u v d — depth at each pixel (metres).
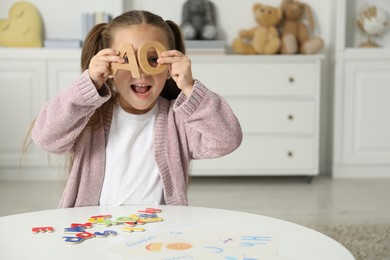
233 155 3.36
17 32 3.52
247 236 0.92
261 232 0.94
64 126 1.17
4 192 3.09
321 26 3.72
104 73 1.15
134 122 1.32
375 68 3.51
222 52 3.39
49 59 3.40
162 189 1.31
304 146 3.37
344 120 3.54
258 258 0.81
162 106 1.34
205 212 1.10
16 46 3.51
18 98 3.40
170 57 1.16
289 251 0.84
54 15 3.65
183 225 0.99
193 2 3.56
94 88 1.14
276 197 2.99
